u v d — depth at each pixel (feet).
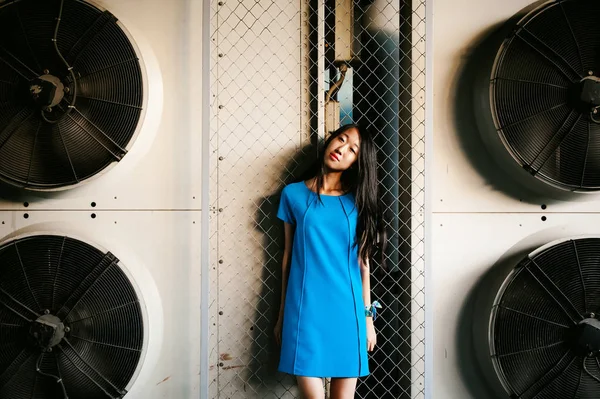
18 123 6.70
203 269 6.72
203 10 6.78
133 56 6.86
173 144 7.29
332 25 7.89
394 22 7.84
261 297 7.40
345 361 6.06
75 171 6.88
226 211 7.36
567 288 6.99
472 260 7.53
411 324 7.16
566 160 7.03
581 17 6.90
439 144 7.54
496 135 7.11
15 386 6.69
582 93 6.61
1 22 6.64
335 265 6.29
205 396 6.63
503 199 7.61
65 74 6.66
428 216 6.84
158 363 7.22
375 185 6.46
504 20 7.61
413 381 7.12
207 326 6.68
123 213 7.25
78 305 6.75
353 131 6.41
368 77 7.79
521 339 6.94
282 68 7.47
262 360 7.40
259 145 7.41
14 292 6.73
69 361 6.73
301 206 6.50
